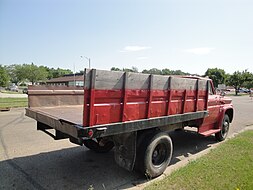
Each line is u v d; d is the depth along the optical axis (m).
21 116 11.56
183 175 4.11
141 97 3.78
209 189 3.59
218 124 6.83
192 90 5.01
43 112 4.70
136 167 4.19
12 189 3.68
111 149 5.88
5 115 11.91
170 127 4.94
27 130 8.03
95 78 3.07
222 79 66.75
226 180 3.89
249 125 10.16
